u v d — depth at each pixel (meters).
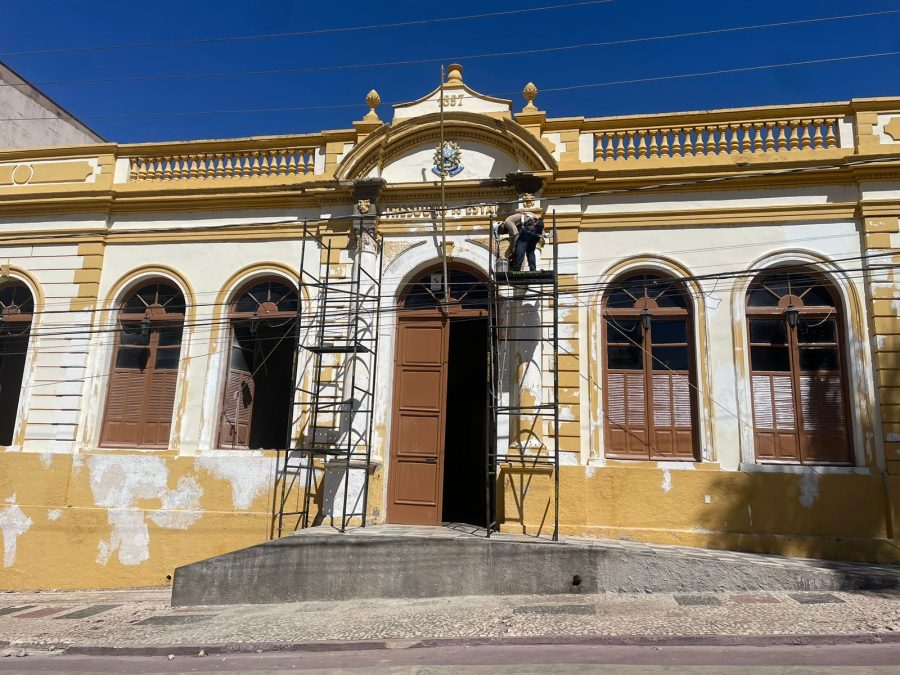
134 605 9.75
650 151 11.75
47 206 13.23
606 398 11.09
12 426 13.17
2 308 13.36
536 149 11.62
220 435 12.13
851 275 10.69
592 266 11.41
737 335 10.77
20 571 11.72
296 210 12.63
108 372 12.69
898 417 10.09
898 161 10.68
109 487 11.89
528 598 8.74
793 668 5.91
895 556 9.62
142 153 13.37
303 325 12.03
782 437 10.55
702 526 10.23
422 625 7.76
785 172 10.21
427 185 11.92
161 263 12.82
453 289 12.01
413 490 11.42
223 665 6.86
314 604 9.09
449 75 12.56
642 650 6.66
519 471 10.66
